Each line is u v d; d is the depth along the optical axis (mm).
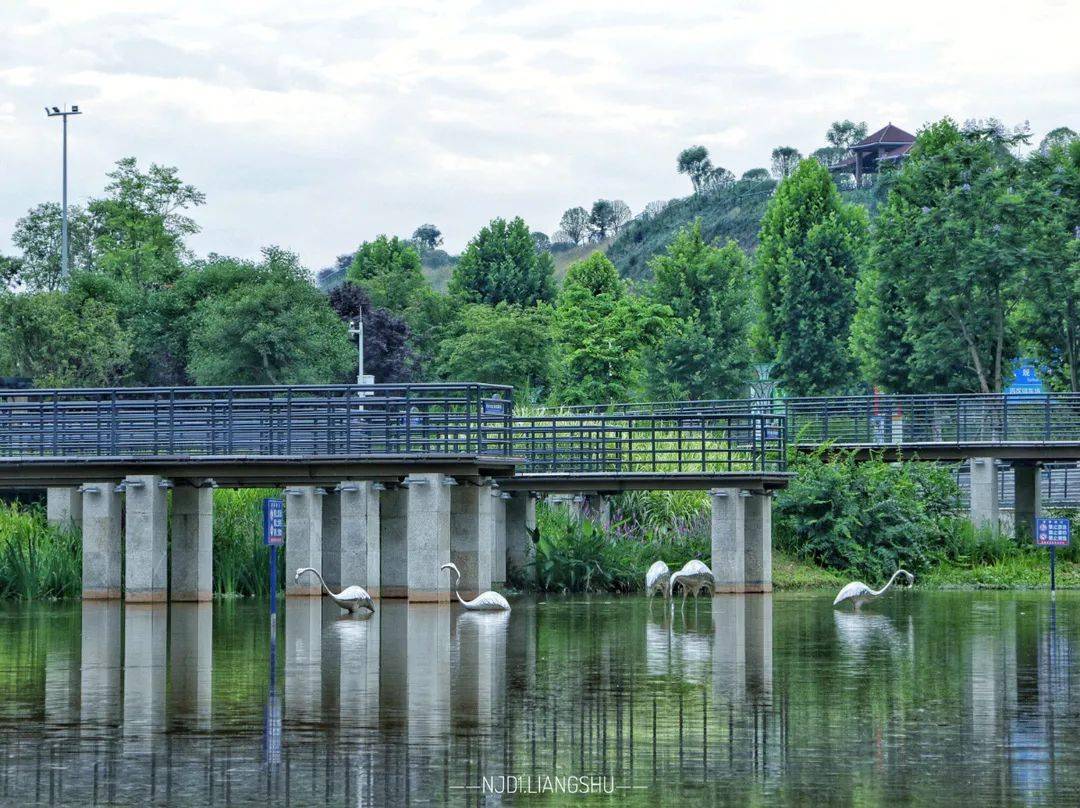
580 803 16047
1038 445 61719
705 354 107500
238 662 27406
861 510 56312
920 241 84188
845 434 71438
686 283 122438
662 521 55281
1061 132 99562
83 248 129125
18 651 29438
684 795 16359
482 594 40531
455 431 42125
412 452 48250
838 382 121938
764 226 127688
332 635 32750
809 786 16734
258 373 81188
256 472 42000
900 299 97125
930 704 22094
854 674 25484
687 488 47469
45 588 45594
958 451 62688
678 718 20875
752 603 43812
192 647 30156
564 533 51094
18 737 19500
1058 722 20562
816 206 126438
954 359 85062
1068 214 83812
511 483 47812
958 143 84375
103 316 80688
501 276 147750
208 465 41906
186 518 43375
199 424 48094
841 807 15789
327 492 46812
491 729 20047
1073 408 79188
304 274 85625
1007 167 84125
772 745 18969
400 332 97188
